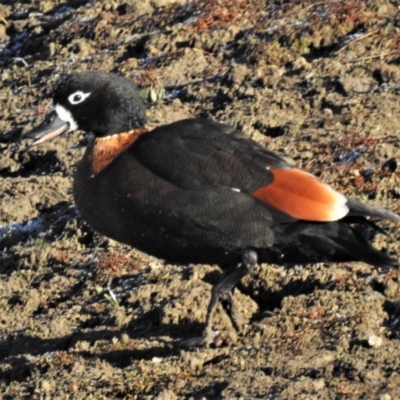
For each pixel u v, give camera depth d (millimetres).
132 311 12445
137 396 10852
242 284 12547
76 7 20828
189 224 11227
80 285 13359
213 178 11156
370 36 16938
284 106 16078
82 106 12039
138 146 11531
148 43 18484
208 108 16562
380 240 12516
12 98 18359
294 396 10250
